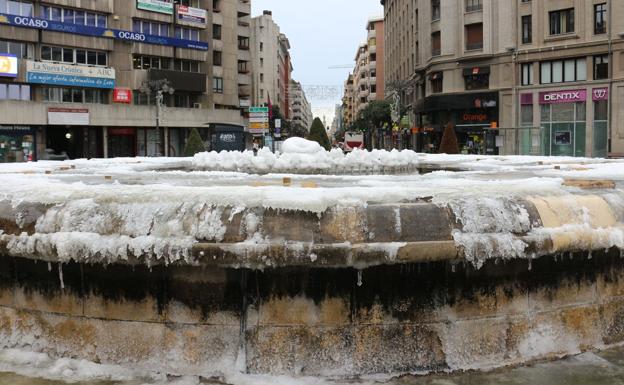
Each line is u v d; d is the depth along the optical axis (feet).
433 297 13.61
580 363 13.85
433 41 159.94
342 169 37.24
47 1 148.97
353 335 13.42
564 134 136.26
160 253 12.80
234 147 131.13
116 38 164.76
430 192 14.28
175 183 21.39
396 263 12.92
